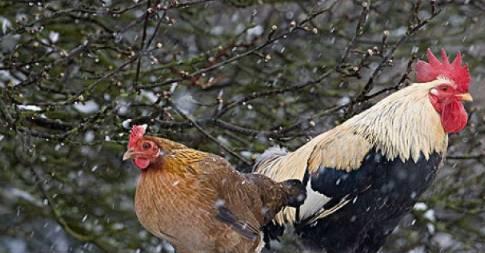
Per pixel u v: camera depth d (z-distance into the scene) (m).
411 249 23.69
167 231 13.93
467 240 23.98
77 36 23.02
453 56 25.08
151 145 13.82
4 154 23.28
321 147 17.50
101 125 19.27
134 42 21.88
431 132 17.34
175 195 13.68
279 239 18.31
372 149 17.09
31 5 19.55
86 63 22.52
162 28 23.47
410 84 18.61
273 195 15.45
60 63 19.70
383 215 17.39
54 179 23.00
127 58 19.73
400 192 17.22
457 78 17.48
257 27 22.70
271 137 20.58
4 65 19.47
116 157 23.75
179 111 19.70
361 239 17.58
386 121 17.28
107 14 18.81
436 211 24.36
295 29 18.80
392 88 19.28
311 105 23.94
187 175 13.82
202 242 14.02
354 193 17.09
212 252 14.18
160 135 19.88
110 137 19.83
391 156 17.06
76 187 23.86
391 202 17.25
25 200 23.27
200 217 13.80
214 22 26.22
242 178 14.77
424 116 17.30
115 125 19.50
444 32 25.27
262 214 15.20
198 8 25.11
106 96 21.89
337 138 17.42
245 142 21.80
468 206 23.92
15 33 19.06
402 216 17.66
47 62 20.19
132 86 19.83
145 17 17.86
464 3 24.16
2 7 22.00
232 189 14.36
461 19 25.20
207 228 13.91
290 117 23.73
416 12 18.97
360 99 19.45
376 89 24.72
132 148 13.78
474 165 25.64
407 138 17.16
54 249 25.44
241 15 26.03
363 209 17.19
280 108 23.91
